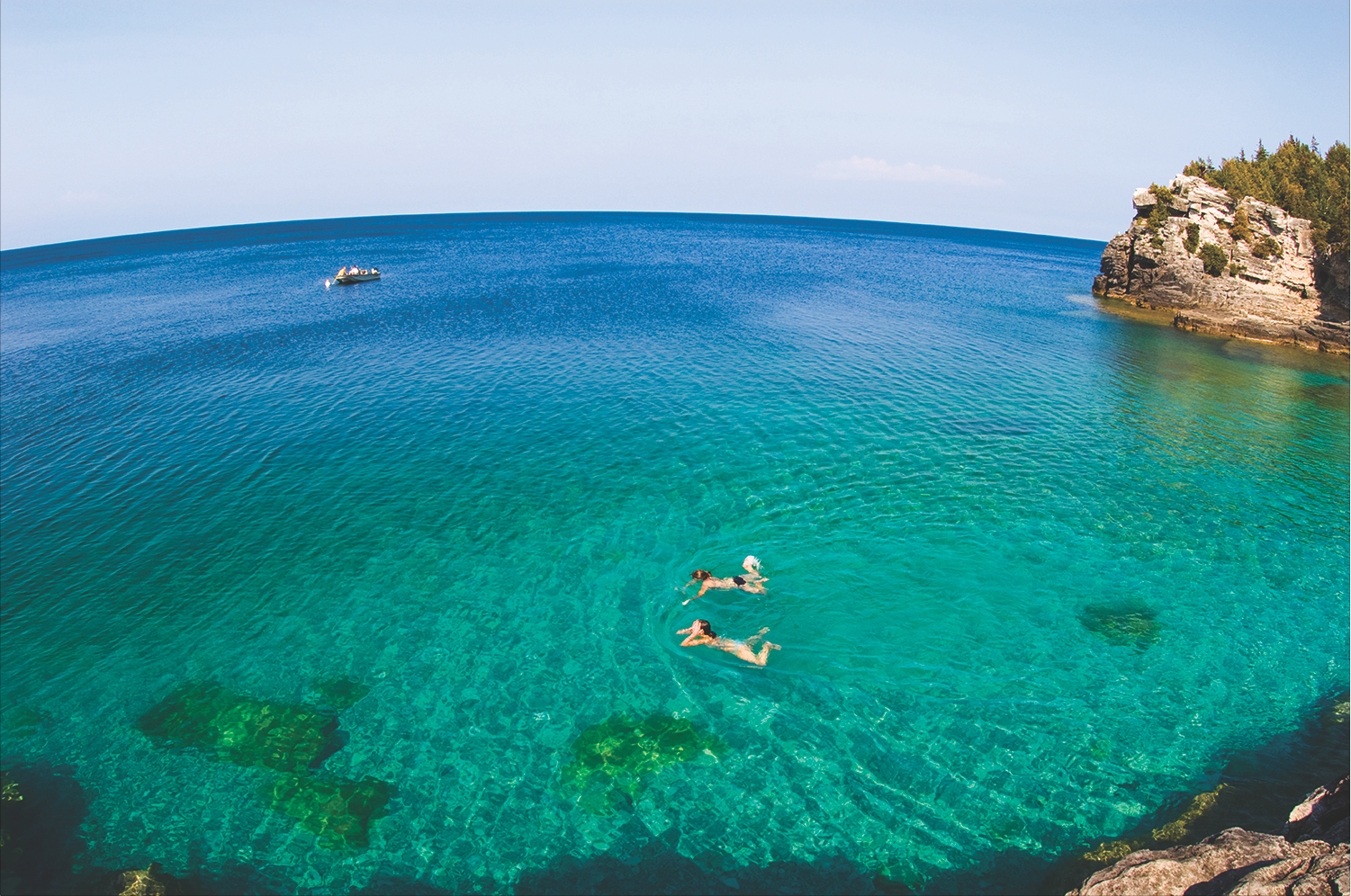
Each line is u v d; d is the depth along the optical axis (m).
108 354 51.53
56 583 21.08
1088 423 32.91
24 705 16.28
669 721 14.76
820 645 16.83
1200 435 31.50
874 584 19.33
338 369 43.41
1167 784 12.90
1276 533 22.42
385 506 25.00
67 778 14.20
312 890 11.68
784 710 14.86
